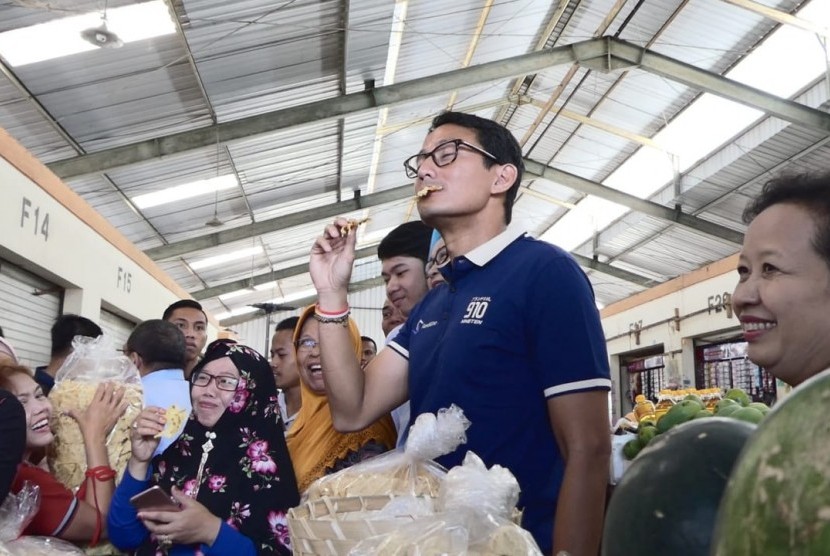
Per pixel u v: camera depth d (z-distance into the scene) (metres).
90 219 8.37
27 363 7.12
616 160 14.01
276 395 2.23
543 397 1.43
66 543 1.90
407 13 8.55
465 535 0.89
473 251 1.54
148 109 8.42
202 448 2.11
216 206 12.63
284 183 12.77
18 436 1.78
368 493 1.17
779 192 0.96
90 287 8.39
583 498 1.31
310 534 1.05
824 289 0.89
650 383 15.92
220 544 1.90
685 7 9.09
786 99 9.73
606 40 9.88
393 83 10.48
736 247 15.01
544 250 1.48
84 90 7.55
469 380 1.42
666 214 14.13
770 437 0.34
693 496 0.47
